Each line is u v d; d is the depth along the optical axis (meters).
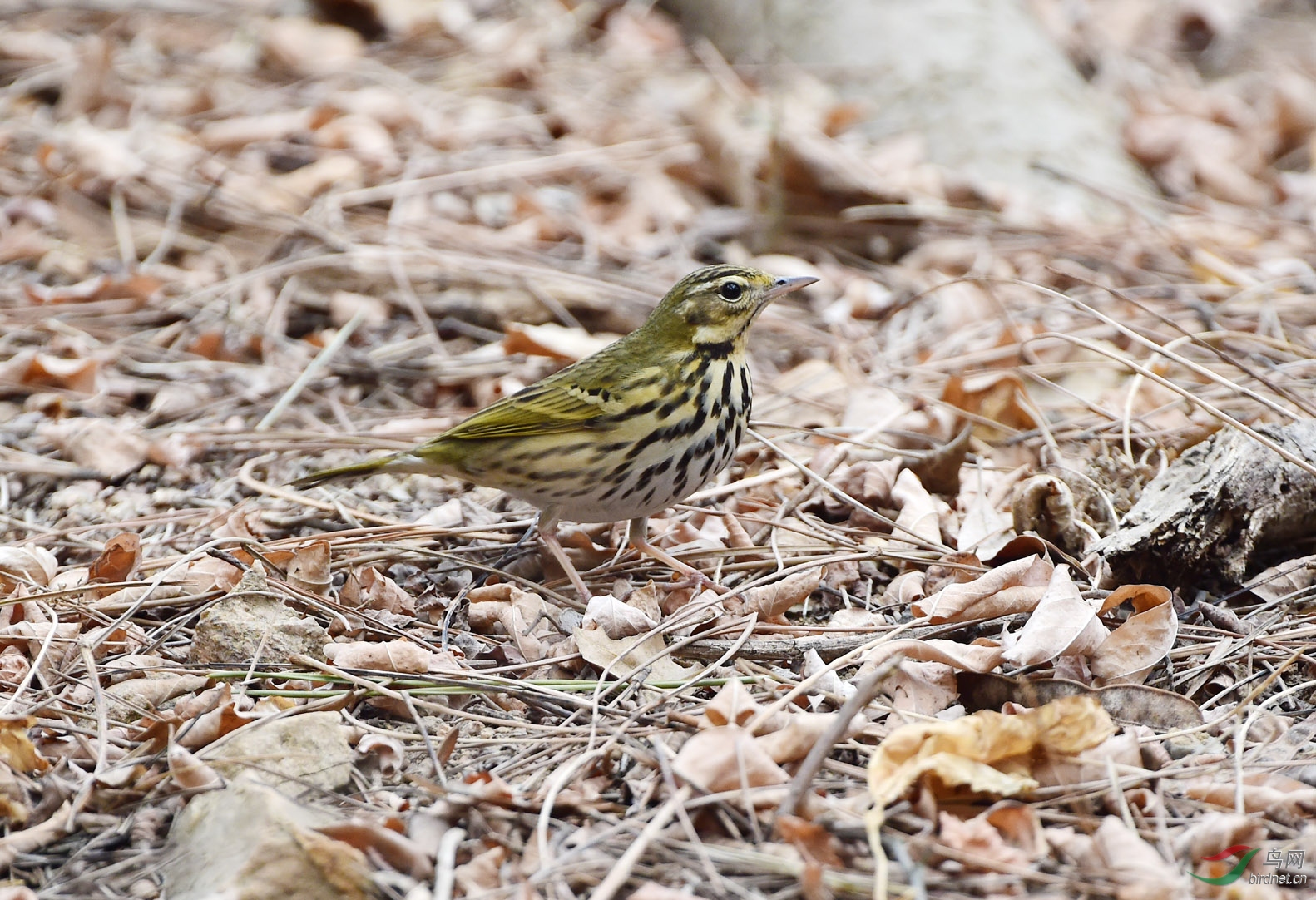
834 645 9.23
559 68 23.27
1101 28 26.12
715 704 8.04
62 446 13.09
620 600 10.65
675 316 10.67
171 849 7.21
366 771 7.97
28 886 7.07
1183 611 9.80
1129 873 6.66
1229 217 18.92
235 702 8.47
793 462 11.97
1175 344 13.06
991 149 20.25
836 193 18.30
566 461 10.54
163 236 17.11
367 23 24.19
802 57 22.91
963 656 8.72
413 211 17.89
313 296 16.05
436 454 11.00
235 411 14.18
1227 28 26.70
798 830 6.89
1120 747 7.59
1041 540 10.13
